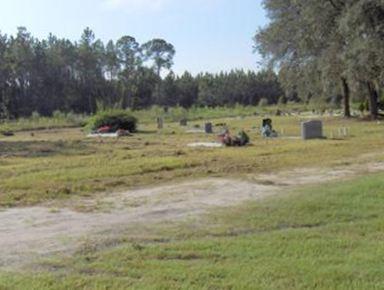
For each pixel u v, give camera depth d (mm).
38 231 8859
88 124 45219
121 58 113688
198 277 6102
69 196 12242
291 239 7695
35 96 98312
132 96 111125
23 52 97125
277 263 6535
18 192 12641
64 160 19812
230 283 5871
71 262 6871
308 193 11359
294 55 46781
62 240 8148
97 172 15891
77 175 15305
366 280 5867
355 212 9398
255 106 96562
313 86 48562
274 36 47062
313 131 27594
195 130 40031
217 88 112812
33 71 98438
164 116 64188
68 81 104000
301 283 5820
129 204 11188
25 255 7316
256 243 7512
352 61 36344
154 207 10789
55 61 102312
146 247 7465
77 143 29297
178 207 10703
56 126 55094
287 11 46406
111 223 9367
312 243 7422
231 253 7047
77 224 9352
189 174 15375
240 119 57375
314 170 15719
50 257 7172
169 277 6141
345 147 21953
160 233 8391
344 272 6113
